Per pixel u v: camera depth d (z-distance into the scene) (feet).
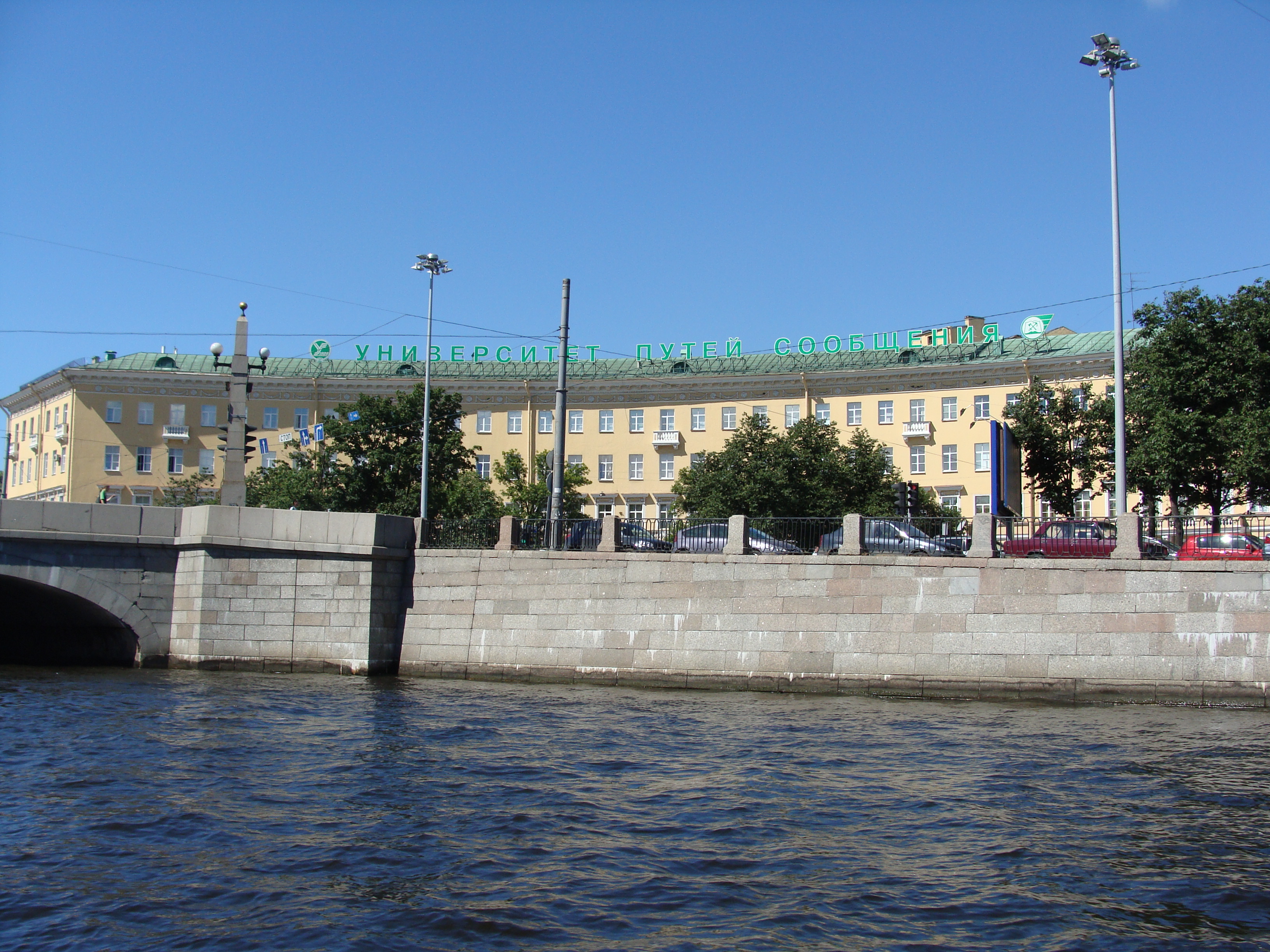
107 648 101.71
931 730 69.62
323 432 160.04
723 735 67.82
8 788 52.65
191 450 233.76
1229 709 75.46
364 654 95.04
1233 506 129.49
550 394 231.91
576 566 93.30
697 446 224.53
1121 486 89.61
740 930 35.81
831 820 48.55
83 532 95.96
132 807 49.55
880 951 34.24
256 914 36.94
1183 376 105.50
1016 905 38.19
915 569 84.28
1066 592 80.33
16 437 259.60
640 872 41.47
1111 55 94.73
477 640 95.20
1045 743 64.75
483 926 35.86
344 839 45.21
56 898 38.11
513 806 50.57
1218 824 47.75
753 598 88.07
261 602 97.25
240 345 105.29
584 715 75.36
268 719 72.38
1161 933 35.86
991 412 205.26
